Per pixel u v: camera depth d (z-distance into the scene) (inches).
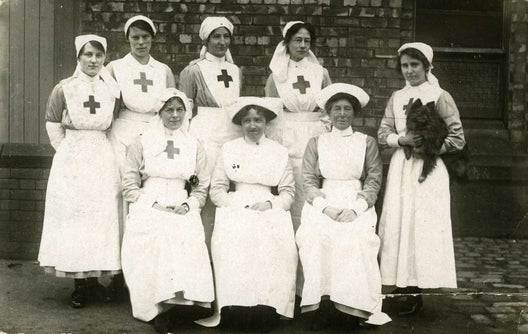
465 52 304.0
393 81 278.1
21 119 273.6
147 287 189.3
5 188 265.9
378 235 204.4
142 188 202.7
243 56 276.7
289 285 189.8
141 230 192.4
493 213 303.6
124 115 214.4
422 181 197.5
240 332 187.9
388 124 208.4
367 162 203.9
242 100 201.6
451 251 197.9
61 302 211.6
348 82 278.1
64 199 202.8
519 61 302.7
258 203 196.5
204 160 204.7
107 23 271.7
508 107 303.7
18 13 271.7
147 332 185.6
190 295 183.8
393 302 217.6
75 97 203.8
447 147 199.5
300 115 216.5
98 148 206.7
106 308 206.1
